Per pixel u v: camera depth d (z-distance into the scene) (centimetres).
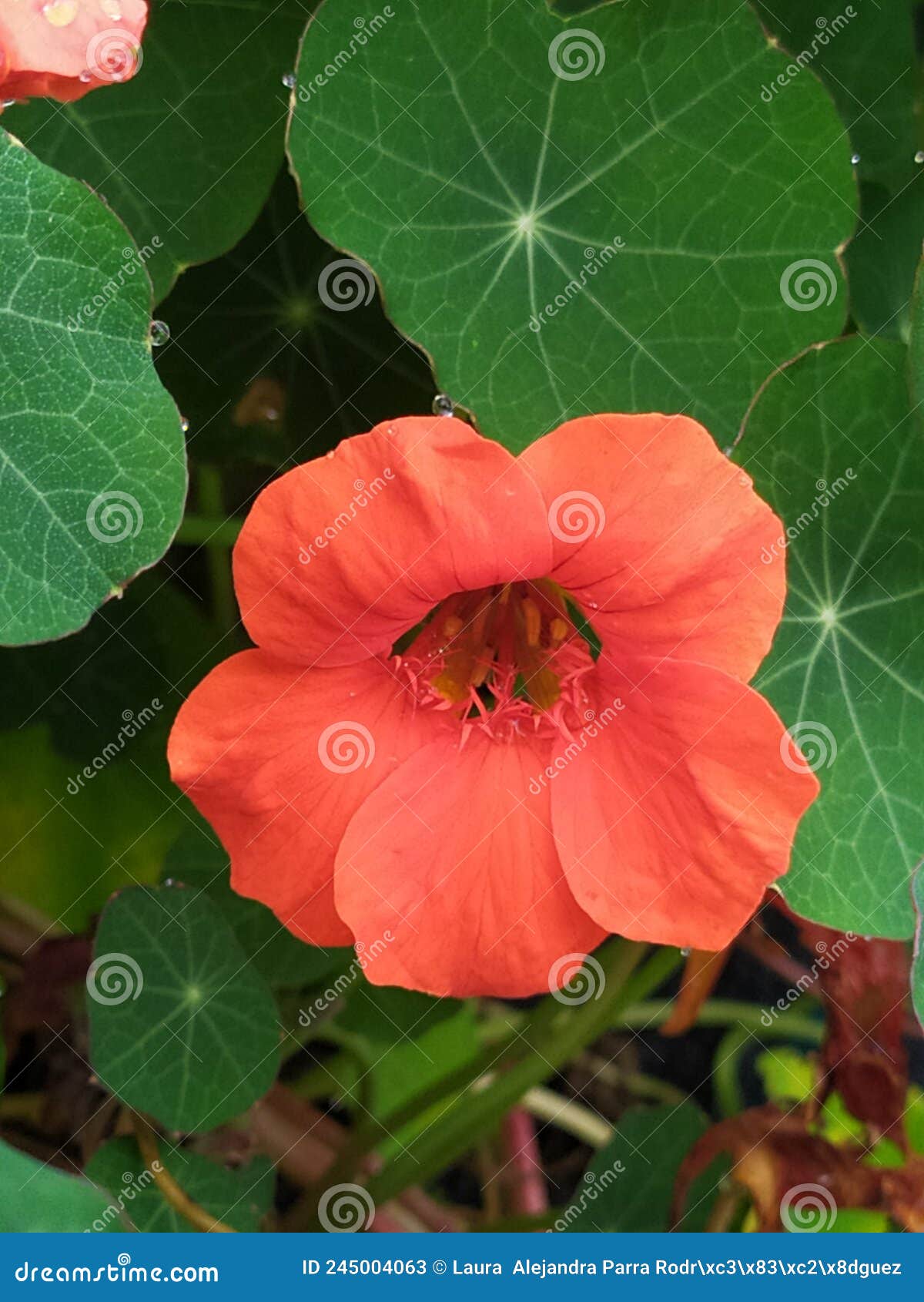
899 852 18
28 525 16
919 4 25
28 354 16
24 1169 16
